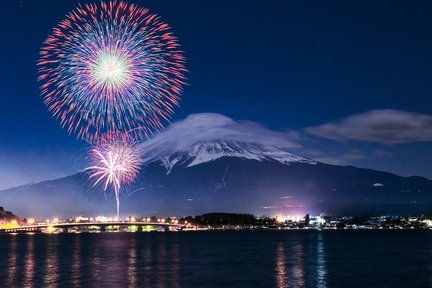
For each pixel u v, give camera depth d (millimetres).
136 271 106500
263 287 86312
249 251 168625
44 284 89188
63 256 146750
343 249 177125
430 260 130125
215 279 94688
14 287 86438
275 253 158375
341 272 105125
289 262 126562
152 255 150250
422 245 199625
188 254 154250
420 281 91812
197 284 89062
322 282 91312
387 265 118312
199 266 116562
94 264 121625
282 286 87250
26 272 105438
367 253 156750
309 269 110625
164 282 91375
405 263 122750
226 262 126500
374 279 94750
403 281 92000
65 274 101812
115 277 97250
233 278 96125
